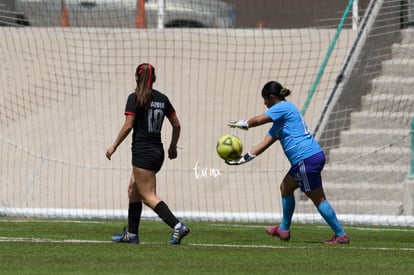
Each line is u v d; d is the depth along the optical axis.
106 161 61.38
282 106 37.16
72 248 33.28
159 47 67.69
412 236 43.09
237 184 59.19
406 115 59.19
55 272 26.58
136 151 34.38
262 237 41.22
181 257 31.05
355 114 60.03
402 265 30.08
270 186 58.88
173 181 59.78
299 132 37.22
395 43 63.53
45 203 59.12
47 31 69.44
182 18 73.06
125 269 27.50
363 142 58.38
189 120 63.00
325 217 37.78
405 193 54.44
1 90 65.81
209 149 61.28
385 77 61.16
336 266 29.44
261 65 65.81
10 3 72.25
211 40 67.81
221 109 63.53
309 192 37.59
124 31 68.88
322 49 65.88
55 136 63.16
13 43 68.62
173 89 64.88
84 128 63.44
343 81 61.53
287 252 33.59
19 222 48.09
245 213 54.50
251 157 36.88
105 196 59.34
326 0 75.06
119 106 64.50
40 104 65.06
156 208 34.62
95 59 67.50
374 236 42.88
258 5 76.94
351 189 56.12
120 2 72.31
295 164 37.19
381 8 64.25
